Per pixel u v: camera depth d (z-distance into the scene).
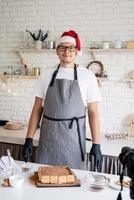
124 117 3.50
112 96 3.53
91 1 3.54
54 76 2.30
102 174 1.71
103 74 3.45
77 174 1.69
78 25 3.61
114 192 1.43
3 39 3.95
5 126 3.63
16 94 3.93
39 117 2.40
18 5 3.84
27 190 1.43
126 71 3.46
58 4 3.68
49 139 2.22
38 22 3.78
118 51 3.40
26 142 2.29
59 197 1.36
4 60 3.96
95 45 3.55
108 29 3.50
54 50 3.59
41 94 2.37
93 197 1.37
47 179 1.49
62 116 2.21
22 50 3.79
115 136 3.27
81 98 2.25
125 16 3.43
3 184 1.48
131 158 1.04
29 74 3.81
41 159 2.24
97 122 2.29
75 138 2.20
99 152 2.23
